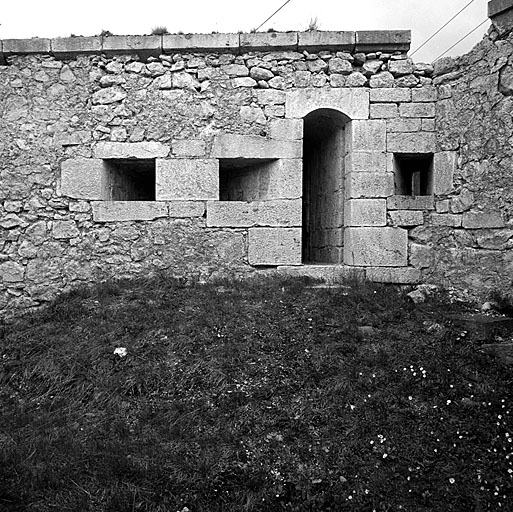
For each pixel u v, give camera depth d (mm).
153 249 8016
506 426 4570
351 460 4305
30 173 7992
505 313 6742
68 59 8078
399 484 4078
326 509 3889
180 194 8047
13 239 7965
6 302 7957
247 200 8891
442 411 4797
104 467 4230
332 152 9008
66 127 8023
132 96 8047
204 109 8062
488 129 7316
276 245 8062
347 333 6109
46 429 4801
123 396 5262
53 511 3838
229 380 5344
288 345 5902
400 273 7941
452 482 4039
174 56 8070
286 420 4770
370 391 5098
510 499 3904
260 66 8086
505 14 7070
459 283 7562
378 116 8023
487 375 5277
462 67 7688
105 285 7660
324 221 9453
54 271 7961
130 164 8477
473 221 7469
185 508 3867
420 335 6102
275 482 4098
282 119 8078
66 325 6641
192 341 6016
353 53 8109
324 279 7961
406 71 7992
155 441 4562
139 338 6148
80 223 8000
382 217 8000
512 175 7098
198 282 7840
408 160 8438
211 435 4629
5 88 8023
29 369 5773
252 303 6988
